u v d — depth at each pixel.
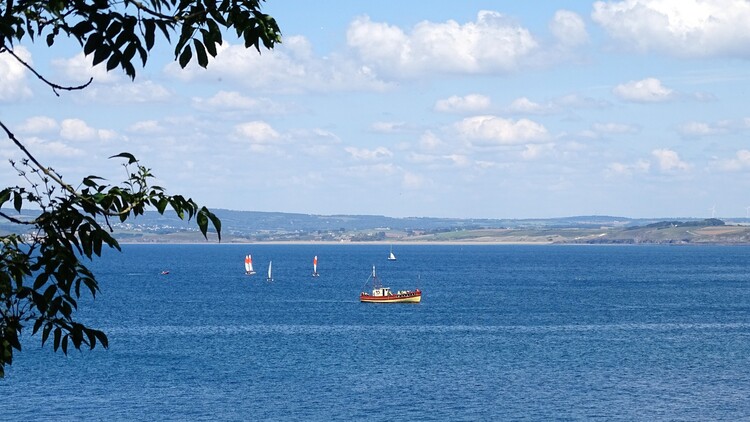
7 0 9.81
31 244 10.36
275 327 154.50
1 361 9.90
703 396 88.56
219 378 98.31
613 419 77.81
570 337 140.25
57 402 84.19
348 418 77.88
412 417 78.38
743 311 190.12
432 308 197.50
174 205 10.41
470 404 84.06
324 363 110.38
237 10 10.34
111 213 10.18
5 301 10.05
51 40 10.36
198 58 10.27
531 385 94.38
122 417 77.81
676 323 163.50
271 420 77.00
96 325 156.12
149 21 9.70
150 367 105.56
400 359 114.19
